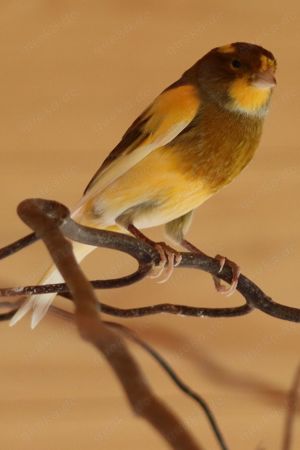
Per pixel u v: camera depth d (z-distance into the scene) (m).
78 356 2.99
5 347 2.99
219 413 2.99
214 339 2.99
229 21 2.98
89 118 2.99
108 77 2.98
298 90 2.99
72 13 2.97
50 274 2.92
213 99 2.93
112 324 2.81
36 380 3.00
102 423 3.00
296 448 2.98
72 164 2.99
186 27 2.98
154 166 2.92
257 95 2.94
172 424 2.41
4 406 3.00
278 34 2.98
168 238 2.96
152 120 2.92
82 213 2.93
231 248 3.01
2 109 2.98
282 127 2.99
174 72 2.98
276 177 3.00
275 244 3.01
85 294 2.70
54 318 2.97
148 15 2.97
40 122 2.99
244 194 3.00
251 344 2.99
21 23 2.97
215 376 2.99
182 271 3.00
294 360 2.99
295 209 3.00
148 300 3.00
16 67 2.98
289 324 2.99
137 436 3.00
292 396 2.86
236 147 2.94
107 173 2.92
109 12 2.97
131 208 2.93
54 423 3.00
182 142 2.93
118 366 2.43
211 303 3.00
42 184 2.99
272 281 3.01
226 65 2.94
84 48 2.98
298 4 2.97
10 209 2.99
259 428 2.99
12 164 2.99
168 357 2.98
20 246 2.84
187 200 2.93
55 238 2.80
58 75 2.98
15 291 2.86
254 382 2.99
